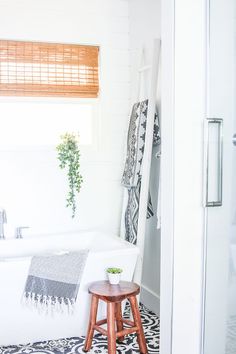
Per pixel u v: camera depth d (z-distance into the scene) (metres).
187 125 2.09
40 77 3.71
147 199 3.29
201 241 2.15
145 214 3.29
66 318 2.87
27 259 2.71
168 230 2.13
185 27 2.05
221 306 2.08
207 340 2.17
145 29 3.57
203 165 2.09
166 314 2.17
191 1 2.05
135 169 3.39
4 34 3.57
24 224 3.65
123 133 3.93
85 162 3.83
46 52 3.72
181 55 2.05
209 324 2.15
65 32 3.75
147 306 3.59
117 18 3.89
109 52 3.88
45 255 2.85
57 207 3.75
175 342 2.14
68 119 3.87
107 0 3.84
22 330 2.79
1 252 3.34
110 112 3.90
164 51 2.12
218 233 2.08
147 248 3.63
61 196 3.76
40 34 3.67
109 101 3.89
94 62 3.87
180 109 2.07
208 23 2.07
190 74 2.07
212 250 2.12
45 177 3.71
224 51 1.99
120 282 2.83
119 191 3.93
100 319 2.95
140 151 3.37
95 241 3.64
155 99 3.26
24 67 3.66
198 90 2.09
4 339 2.77
